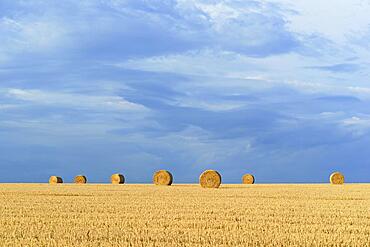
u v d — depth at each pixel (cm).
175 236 1531
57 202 2678
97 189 4147
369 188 4509
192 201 2761
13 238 1492
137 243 1411
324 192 3728
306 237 1513
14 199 2909
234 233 1580
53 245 1374
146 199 2908
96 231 1622
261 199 2945
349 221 1916
